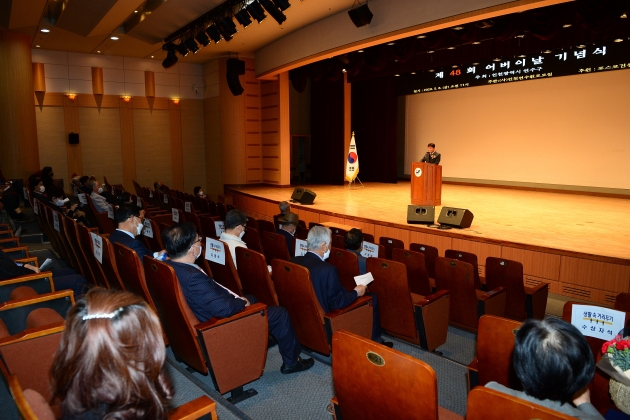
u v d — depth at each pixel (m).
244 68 13.80
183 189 16.69
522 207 9.63
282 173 14.73
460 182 14.25
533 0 6.56
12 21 10.34
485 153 13.52
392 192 13.03
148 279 2.91
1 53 11.34
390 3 8.61
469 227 7.36
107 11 9.22
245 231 5.59
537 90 12.19
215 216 8.18
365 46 9.44
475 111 13.66
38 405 1.25
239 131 15.08
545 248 5.93
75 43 13.12
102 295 1.21
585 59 10.22
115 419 1.12
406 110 15.75
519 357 1.45
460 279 4.01
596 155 11.23
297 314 3.36
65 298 2.78
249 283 3.77
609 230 7.06
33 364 2.06
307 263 3.34
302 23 10.72
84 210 8.02
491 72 11.96
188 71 16.31
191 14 9.74
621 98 10.70
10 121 11.58
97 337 1.12
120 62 15.20
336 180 15.80
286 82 14.28
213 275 4.24
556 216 8.45
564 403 1.43
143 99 15.68
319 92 16.23
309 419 2.61
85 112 14.84
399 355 1.66
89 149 15.02
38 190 9.16
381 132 15.67
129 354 1.14
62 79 14.38
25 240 7.57
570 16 7.66
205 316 2.78
